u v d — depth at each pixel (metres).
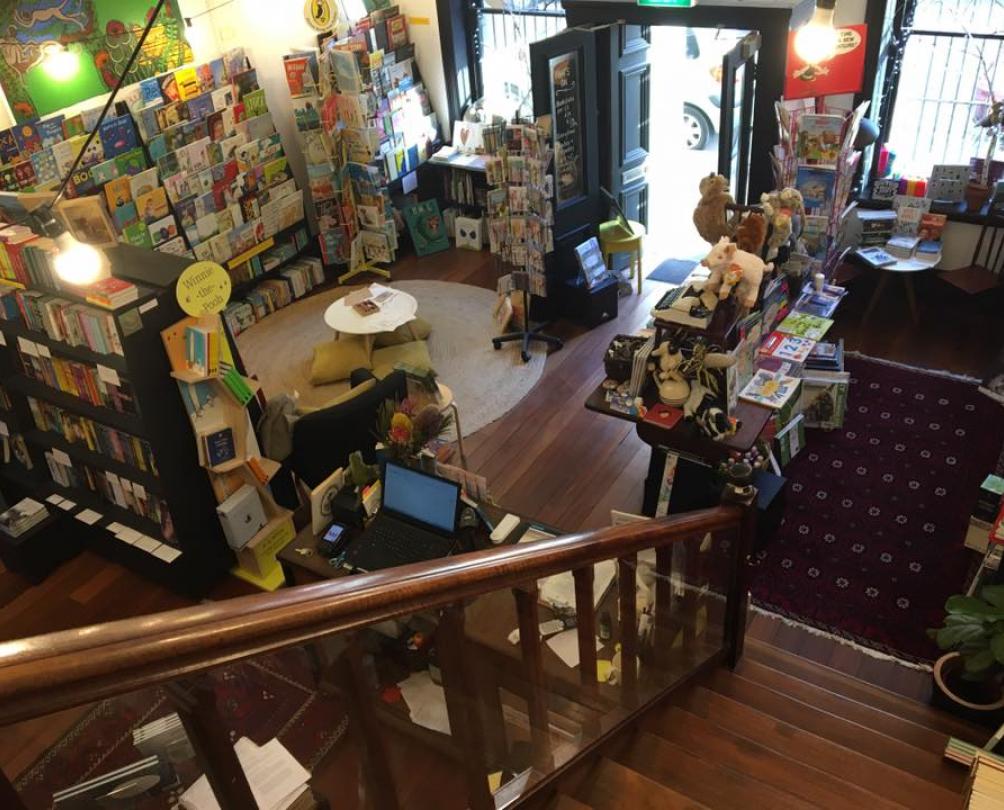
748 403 4.43
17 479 5.07
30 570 4.80
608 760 2.71
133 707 1.21
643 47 6.51
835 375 5.28
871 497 4.92
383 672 1.74
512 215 5.99
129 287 3.91
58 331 4.22
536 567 2.05
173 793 1.33
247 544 4.61
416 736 1.90
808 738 3.18
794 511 4.88
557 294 6.68
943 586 4.37
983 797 1.99
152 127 6.10
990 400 5.50
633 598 2.74
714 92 8.23
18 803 1.12
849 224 5.87
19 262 4.20
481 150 7.52
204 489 4.54
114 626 1.10
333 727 1.61
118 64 6.01
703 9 5.72
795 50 5.18
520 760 2.38
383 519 3.92
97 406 4.41
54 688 0.99
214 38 6.70
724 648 3.67
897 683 3.93
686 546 2.95
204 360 4.10
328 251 7.45
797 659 3.90
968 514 4.75
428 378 4.49
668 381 4.35
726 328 4.12
